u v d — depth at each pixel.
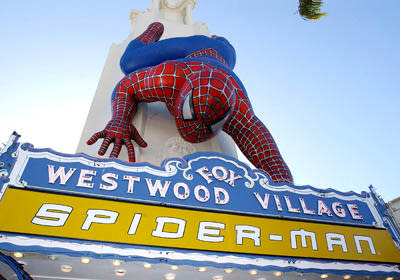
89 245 4.87
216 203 6.14
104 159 6.09
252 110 9.66
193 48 10.80
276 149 9.09
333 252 6.13
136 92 9.32
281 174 8.59
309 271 5.73
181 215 5.69
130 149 8.40
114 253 4.90
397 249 6.63
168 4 21.34
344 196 7.33
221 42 11.42
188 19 20.19
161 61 10.59
